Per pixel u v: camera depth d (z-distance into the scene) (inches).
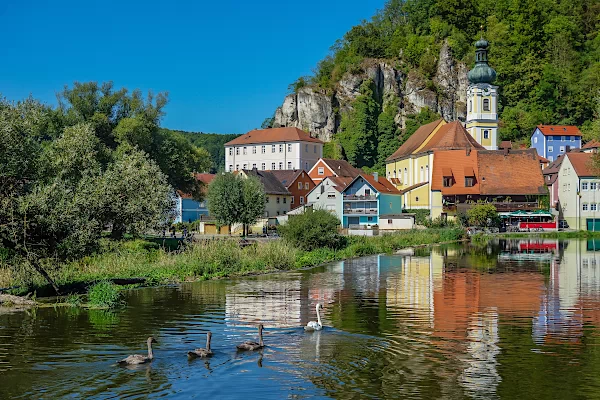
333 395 758.5
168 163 3740.2
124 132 3427.7
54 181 1681.8
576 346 1005.2
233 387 780.6
